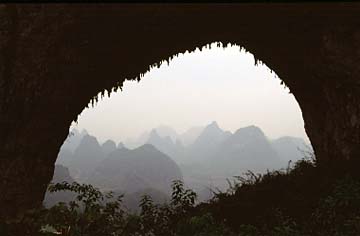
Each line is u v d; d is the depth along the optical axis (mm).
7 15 8000
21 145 9031
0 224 5348
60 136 10352
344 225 6191
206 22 10133
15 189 9031
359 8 8250
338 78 9641
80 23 8727
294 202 7789
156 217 8219
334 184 7637
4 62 8164
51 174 10461
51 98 9312
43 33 8406
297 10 9133
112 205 6660
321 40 9453
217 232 6812
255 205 8242
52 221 5273
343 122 10078
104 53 9891
